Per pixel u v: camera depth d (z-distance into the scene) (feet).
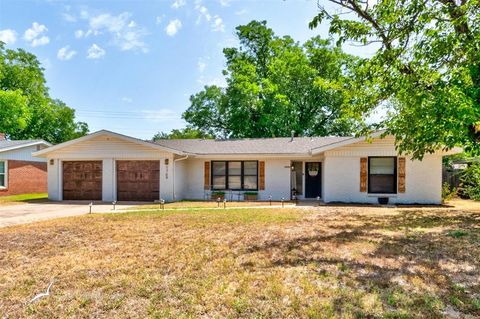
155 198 49.32
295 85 92.63
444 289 12.32
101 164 50.90
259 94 94.27
